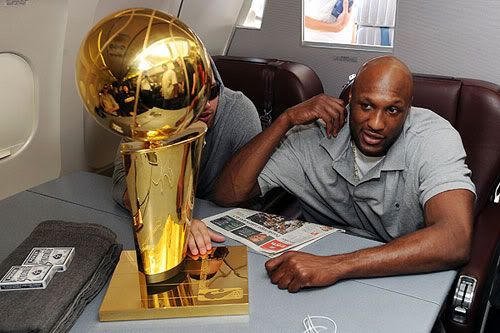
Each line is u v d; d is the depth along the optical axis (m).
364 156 1.48
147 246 1.04
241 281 1.09
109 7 1.90
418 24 2.30
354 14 2.50
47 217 1.46
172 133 0.95
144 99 0.85
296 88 2.20
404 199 1.48
